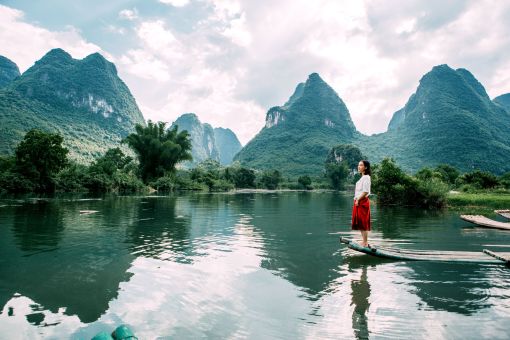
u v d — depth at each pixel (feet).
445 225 37.29
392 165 72.33
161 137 193.16
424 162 521.24
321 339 9.49
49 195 92.84
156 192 139.85
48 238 25.50
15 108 449.89
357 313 11.37
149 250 21.39
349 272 16.69
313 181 377.30
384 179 71.46
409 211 57.67
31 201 66.23
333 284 14.64
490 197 74.38
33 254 20.01
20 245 22.71
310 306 11.99
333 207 66.49
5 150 285.02
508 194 92.27
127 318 10.85
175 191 161.79
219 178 272.10
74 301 12.34
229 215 45.96
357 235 29.12
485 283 14.85
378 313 11.37
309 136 639.76
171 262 18.29
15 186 105.91
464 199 69.87
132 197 90.38
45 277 15.30
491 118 615.57
